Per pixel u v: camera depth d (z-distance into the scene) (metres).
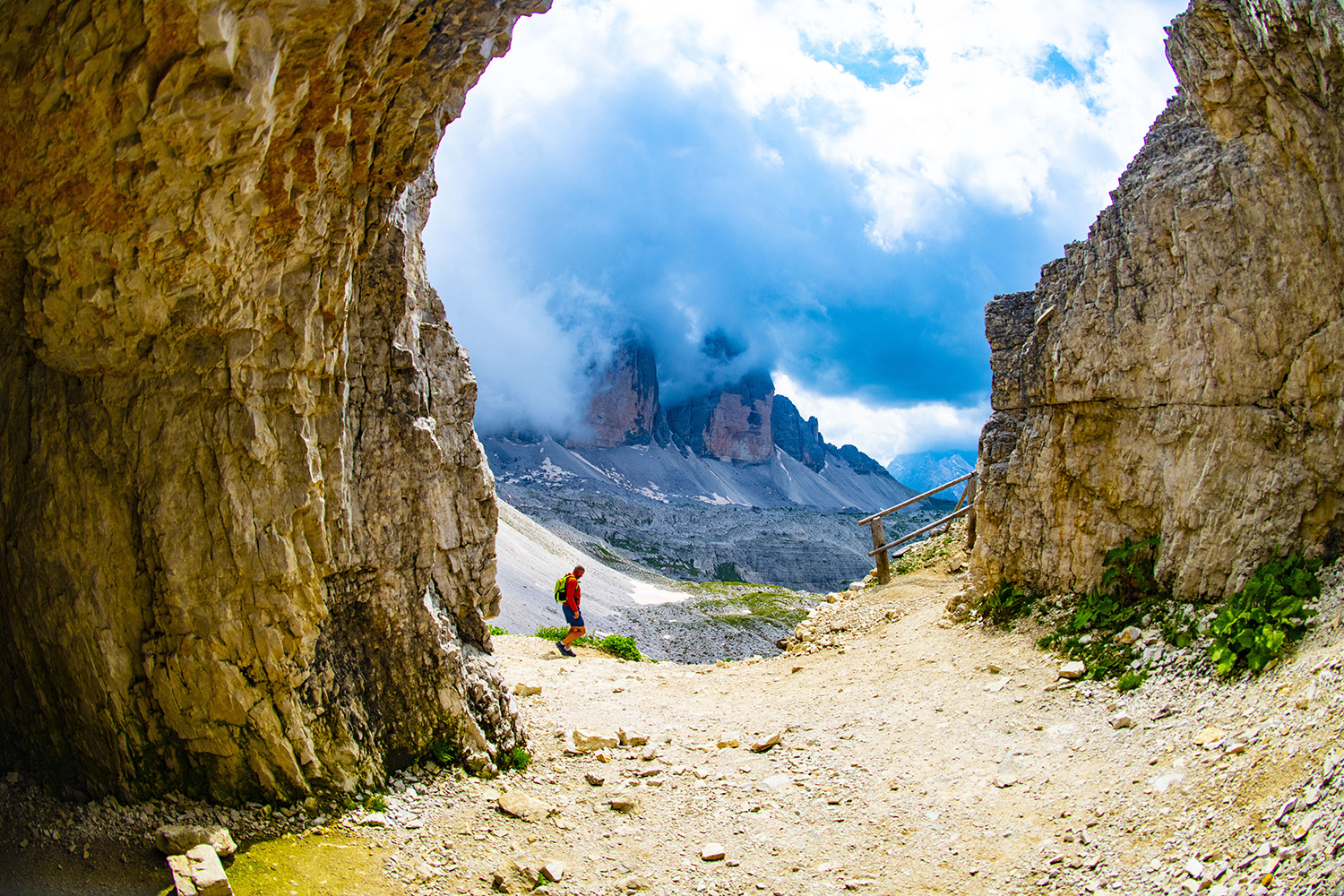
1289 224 10.52
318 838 7.76
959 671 13.18
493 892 7.39
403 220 10.24
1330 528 10.20
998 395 15.89
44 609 7.47
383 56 7.81
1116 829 7.64
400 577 9.52
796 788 9.77
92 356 7.45
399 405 9.73
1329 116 9.69
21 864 6.46
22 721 7.78
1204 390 11.45
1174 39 11.53
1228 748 8.11
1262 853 6.37
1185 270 11.74
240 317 7.83
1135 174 12.95
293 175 7.58
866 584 21.73
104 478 7.64
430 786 9.17
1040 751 9.81
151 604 7.75
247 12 6.31
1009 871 7.47
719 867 8.07
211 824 7.48
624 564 133.88
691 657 64.31
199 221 7.05
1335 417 10.22
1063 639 12.71
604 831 8.84
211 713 7.87
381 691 9.25
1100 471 13.05
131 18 5.98
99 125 6.34
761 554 174.88
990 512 15.18
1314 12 8.81
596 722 12.27
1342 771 6.50
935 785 9.40
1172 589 11.69
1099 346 12.76
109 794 7.49
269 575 8.11
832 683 14.24
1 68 6.11
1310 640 9.15
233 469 7.95
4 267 7.11
